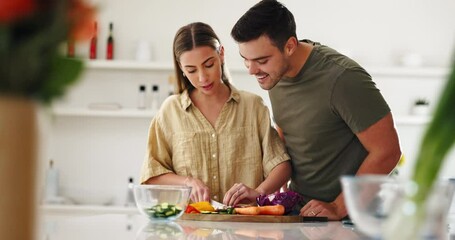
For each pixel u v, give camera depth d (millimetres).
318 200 2891
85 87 5777
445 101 718
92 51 5672
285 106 2873
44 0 682
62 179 5742
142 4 5797
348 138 2785
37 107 717
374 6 5898
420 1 5914
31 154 709
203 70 2820
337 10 5887
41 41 680
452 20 5918
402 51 5906
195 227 2068
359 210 1025
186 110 2912
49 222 2131
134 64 5652
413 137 5875
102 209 5586
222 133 2893
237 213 2451
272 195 2699
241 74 5805
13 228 700
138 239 1615
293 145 2902
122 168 5781
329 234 1856
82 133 5770
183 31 2859
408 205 783
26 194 707
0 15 661
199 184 2756
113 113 5633
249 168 2893
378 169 2666
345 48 5875
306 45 2791
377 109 2684
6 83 693
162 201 2227
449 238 1783
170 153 2963
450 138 731
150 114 5648
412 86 5887
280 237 1737
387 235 814
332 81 2697
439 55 5914
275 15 2664
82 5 700
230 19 5828
